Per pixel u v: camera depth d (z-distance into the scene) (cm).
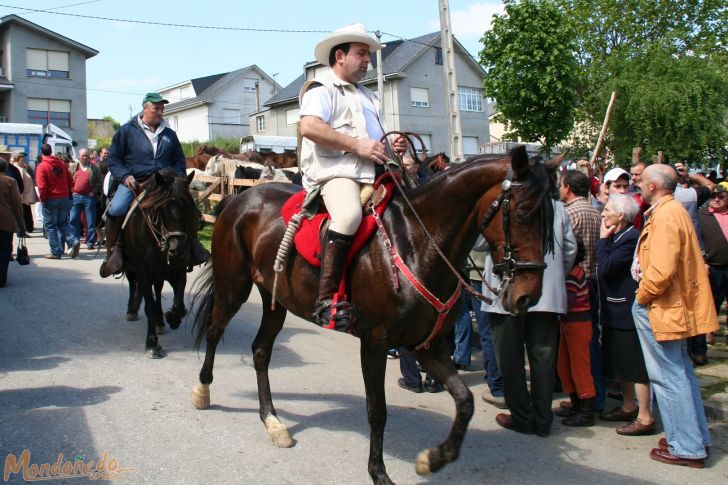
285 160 2016
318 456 400
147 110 657
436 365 346
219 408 478
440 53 3469
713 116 1562
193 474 368
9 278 954
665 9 2044
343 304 337
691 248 401
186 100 5259
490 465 402
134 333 681
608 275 458
